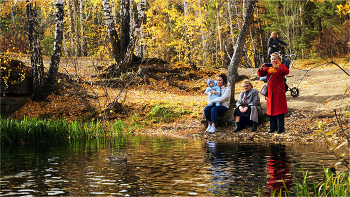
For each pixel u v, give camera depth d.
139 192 3.28
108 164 4.88
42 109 14.47
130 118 12.91
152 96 16.50
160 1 26.45
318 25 34.06
